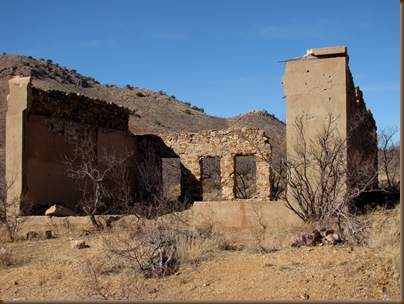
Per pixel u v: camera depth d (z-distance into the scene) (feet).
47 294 27.61
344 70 42.98
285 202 41.32
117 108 75.20
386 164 65.41
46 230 48.80
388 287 24.18
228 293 25.12
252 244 34.78
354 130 48.75
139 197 79.05
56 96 60.44
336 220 36.68
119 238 36.76
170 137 79.77
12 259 36.88
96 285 26.89
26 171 54.60
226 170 76.33
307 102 43.52
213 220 41.88
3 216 51.80
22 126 54.54
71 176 62.13
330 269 27.04
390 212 45.14
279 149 67.21
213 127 214.07
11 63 223.10
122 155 75.05
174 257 30.91
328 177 39.24
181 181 78.69
